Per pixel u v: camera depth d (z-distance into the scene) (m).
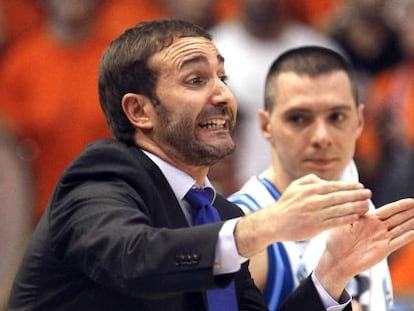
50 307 9.22
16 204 19.55
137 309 9.09
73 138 20.47
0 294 19.03
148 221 8.69
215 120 9.49
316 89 12.51
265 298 12.08
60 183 9.14
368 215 9.81
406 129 21.14
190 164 9.63
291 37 21.41
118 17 21.39
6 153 19.69
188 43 9.54
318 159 12.53
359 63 22.02
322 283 10.18
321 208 8.17
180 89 9.45
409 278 17.19
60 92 20.61
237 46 20.98
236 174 19.97
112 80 9.74
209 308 9.45
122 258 8.27
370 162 20.81
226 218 10.23
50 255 9.12
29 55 20.89
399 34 22.06
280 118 12.62
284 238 8.20
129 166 9.27
